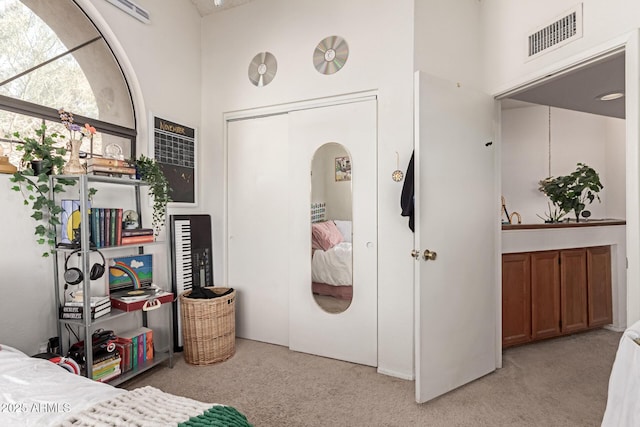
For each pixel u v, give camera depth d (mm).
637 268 1610
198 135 3207
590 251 3291
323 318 2746
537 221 4258
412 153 2367
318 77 2729
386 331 2457
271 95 2936
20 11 2008
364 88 2545
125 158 2598
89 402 1021
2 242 1849
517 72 2301
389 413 1969
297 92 2818
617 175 4027
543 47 2109
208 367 2561
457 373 2250
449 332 2205
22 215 1930
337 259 2699
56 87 2180
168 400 1065
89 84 2365
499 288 2617
